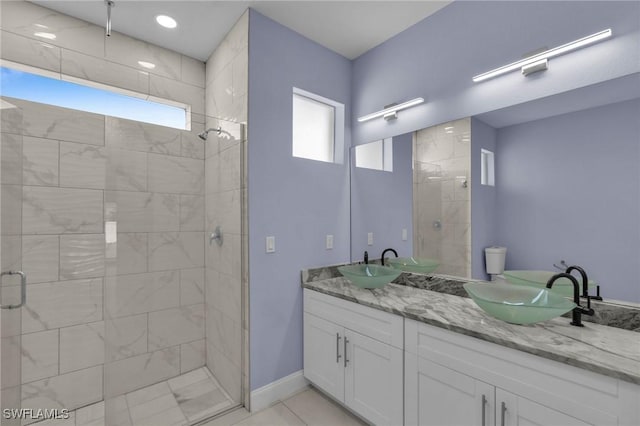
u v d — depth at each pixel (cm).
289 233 225
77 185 207
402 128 231
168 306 217
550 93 158
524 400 117
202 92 271
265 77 213
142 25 221
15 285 166
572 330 131
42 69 198
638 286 130
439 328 145
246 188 204
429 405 150
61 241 201
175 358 220
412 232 222
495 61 179
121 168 193
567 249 151
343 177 264
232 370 216
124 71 231
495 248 178
